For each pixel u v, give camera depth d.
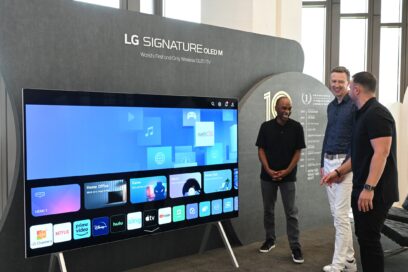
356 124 2.76
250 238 4.12
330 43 6.73
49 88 2.88
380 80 7.03
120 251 3.32
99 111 2.80
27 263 2.86
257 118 4.15
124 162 2.94
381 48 7.04
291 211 3.61
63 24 2.93
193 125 3.31
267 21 5.43
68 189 2.67
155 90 3.46
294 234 3.60
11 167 2.81
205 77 3.82
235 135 3.60
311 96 4.66
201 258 3.69
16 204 2.77
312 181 4.71
